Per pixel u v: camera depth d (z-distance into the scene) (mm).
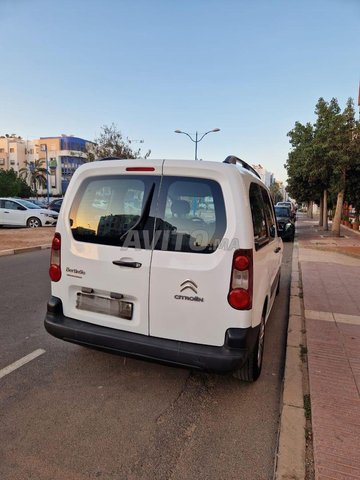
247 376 3283
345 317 5141
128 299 2971
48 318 3273
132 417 2807
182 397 3117
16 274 7852
